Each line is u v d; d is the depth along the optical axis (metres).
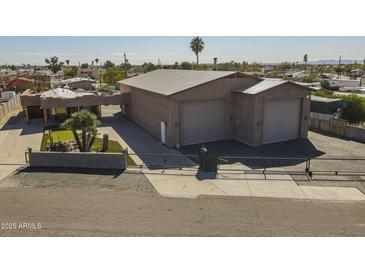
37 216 11.24
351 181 14.58
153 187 13.87
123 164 16.08
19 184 14.21
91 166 16.30
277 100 21.42
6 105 35.88
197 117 21.50
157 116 23.23
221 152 19.70
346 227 10.39
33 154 16.45
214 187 13.88
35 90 56.81
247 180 14.70
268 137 21.77
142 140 23.23
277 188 13.77
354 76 101.38
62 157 16.36
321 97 29.89
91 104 30.42
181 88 21.09
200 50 72.81
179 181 14.58
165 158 17.22
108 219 10.99
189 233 10.01
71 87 56.53
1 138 24.14
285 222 10.74
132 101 30.58
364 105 27.53
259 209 11.74
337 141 22.22
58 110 31.16
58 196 12.92
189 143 21.62
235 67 107.94
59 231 10.18
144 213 11.45
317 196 12.91
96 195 13.02
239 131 22.11
